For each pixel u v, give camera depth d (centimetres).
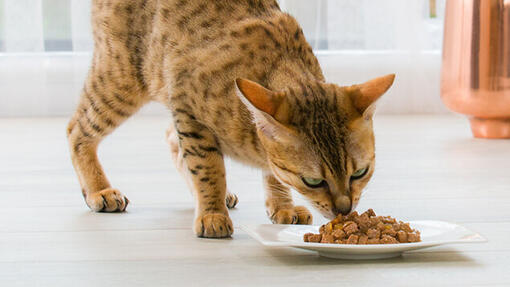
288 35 115
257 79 111
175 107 115
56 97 239
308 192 105
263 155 111
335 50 241
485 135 185
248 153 112
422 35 241
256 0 119
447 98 185
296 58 114
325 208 105
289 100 105
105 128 130
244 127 110
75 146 130
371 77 242
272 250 106
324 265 101
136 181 144
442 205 125
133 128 217
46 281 97
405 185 137
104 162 161
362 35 240
